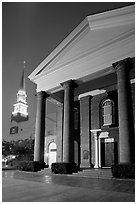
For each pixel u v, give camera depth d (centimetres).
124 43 1398
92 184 907
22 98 6338
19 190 744
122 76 1316
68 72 1745
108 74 1605
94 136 1967
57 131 2322
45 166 1794
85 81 1712
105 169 1579
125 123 1209
